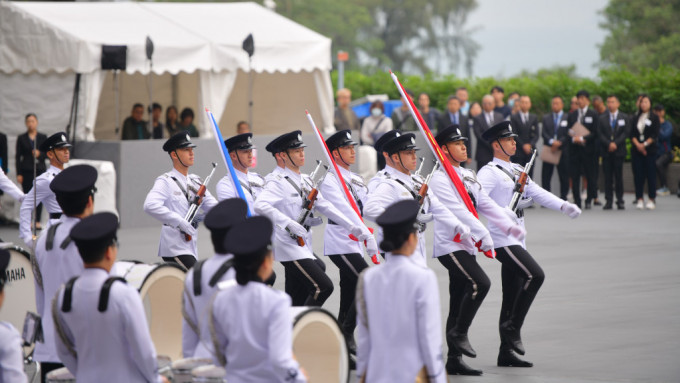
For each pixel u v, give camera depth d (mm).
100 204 36312
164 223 18859
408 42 157125
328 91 43750
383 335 11273
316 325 12594
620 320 20578
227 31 41500
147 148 38344
